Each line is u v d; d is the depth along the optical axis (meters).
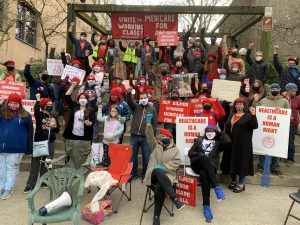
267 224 5.22
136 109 7.32
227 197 6.40
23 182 6.96
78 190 4.39
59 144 8.54
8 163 6.09
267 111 7.04
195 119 6.75
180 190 5.76
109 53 12.30
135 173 7.30
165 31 10.65
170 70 10.48
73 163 6.28
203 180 5.49
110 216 5.37
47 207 4.19
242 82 8.71
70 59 9.71
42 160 6.38
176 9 9.38
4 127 6.05
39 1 14.91
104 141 6.89
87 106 6.45
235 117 6.86
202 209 5.76
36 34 16.83
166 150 5.77
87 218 5.14
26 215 5.28
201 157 5.63
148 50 11.41
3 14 12.59
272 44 15.75
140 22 11.41
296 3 15.59
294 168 7.63
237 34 12.53
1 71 8.69
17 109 6.11
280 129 6.93
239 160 6.61
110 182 5.31
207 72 9.51
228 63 9.39
